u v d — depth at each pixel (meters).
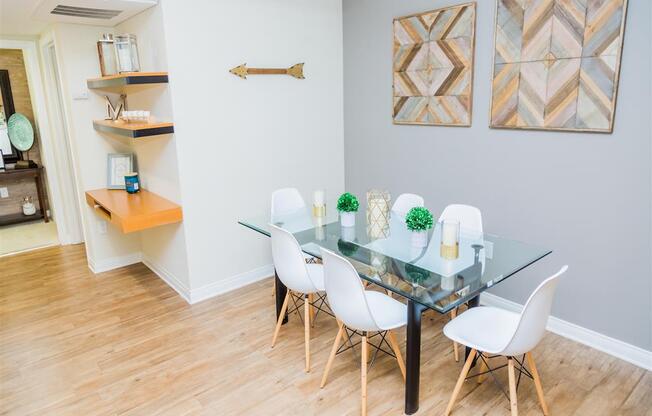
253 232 3.72
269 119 3.65
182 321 3.17
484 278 2.03
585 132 2.57
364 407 2.17
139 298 3.54
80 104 3.78
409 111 3.54
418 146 3.55
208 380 2.50
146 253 4.20
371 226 2.64
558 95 2.64
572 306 2.82
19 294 3.65
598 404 2.25
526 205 2.94
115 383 2.49
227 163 3.47
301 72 3.74
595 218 2.62
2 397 2.39
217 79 3.29
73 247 4.78
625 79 2.38
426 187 3.56
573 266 2.77
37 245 4.82
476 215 2.71
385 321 2.20
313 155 4.02
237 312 3.29
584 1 2.45
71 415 2.25
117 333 3.02
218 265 3.57
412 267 2.18
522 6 2.71
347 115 4.13
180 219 3.30
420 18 3.29
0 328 3.11
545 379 2.45
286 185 3.88
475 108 3.10
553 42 2.61
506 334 2.07
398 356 2.32
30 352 2.81
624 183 2.47
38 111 4.50
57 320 3.21
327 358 2.69
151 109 3.43
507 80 2.87
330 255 2.02
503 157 3.00
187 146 3.23
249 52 3.42
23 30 3.97
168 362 2.68
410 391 2.16
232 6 3.26
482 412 2.21
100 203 3.46
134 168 4.03
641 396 2.30
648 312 2.49
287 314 3.11
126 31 3.55
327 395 2.36
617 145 2.46
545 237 2.88
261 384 2.46
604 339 2.70
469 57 3.04
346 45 3.98
